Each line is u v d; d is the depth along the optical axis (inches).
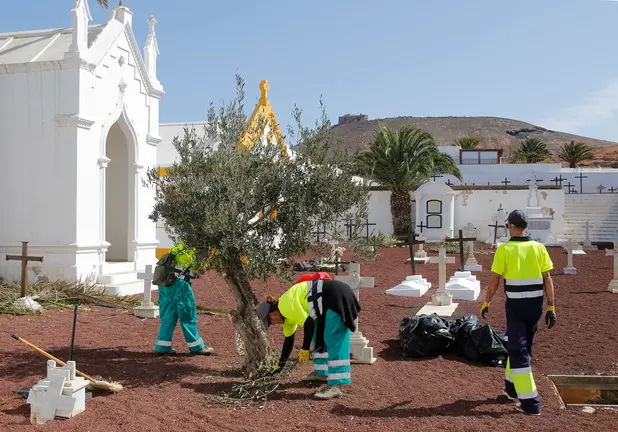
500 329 398.3
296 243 274.8
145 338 364.2
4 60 548.7
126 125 601.3
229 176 271.0
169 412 228.2
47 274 527.8
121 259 652.7
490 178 1782.7
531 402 233.8
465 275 578.9
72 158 526.0
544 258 248.2
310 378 271.0
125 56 594.6
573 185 1744.6
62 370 220.7
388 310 468.8
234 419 223.3
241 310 283.1
